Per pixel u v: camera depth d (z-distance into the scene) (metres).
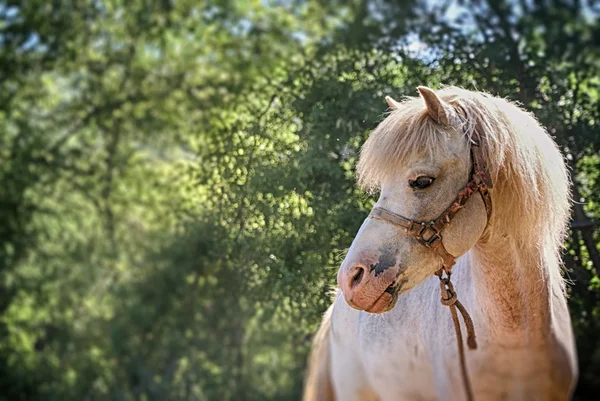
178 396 10.13
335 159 5.79
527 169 3.08
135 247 11.20
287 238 5.50
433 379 3.59
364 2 7.56
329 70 6.20
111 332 10.30
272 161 5.73
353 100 5.86
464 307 3.42
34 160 11.93
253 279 5.91
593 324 6.24
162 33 11.89
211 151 6.46
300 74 6.46
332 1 10.70
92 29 12.12
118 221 11.81
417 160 2.99
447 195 3.00
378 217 3.04
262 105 6.42
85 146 12.18
